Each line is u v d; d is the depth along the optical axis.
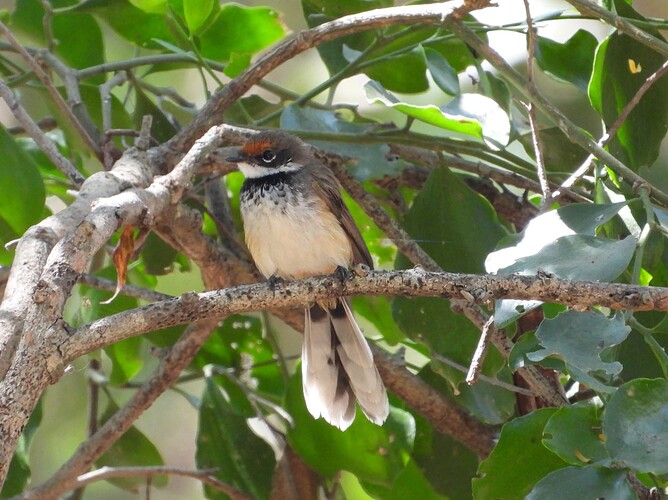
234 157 10.26
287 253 10.05
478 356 6.95
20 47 9.20
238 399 11.85
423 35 11.34
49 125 11.99
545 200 8.29
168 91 12.05
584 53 10.93
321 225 9.97
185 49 10.97
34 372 5.98
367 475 10.53
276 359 11.47
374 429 10.49
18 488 10.49
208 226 12.09
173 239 10.23
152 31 11.68
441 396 10.48
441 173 10.26
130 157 8.97
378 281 7.17
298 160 10.27
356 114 11.93
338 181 10.40
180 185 8.09
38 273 6.69
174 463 16.59
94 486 15.54
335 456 10.55
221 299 7.01
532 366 8.57
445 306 9.72
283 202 9.98
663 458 5.84
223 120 11.35
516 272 7.00
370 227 12.36
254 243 10.18
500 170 11.14
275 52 9.68
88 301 10.79
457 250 10.13
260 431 12.99
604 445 6.45
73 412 14.92
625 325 6.52
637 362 8.77
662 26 9.80
